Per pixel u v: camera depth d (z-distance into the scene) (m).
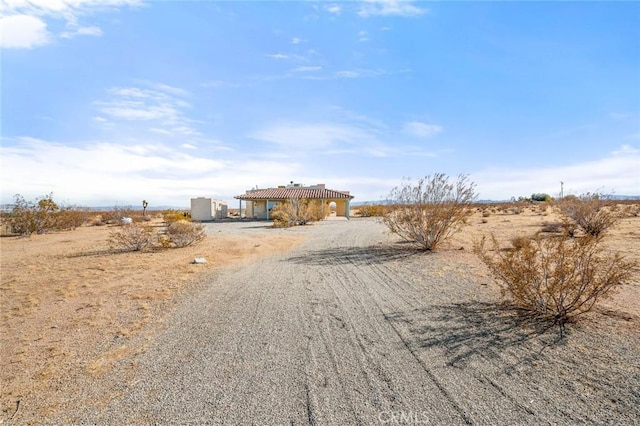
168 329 4.86
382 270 8.56
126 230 13.63
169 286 7.38
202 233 15.32
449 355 3.80
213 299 6.31
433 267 8.64
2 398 3.21
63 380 3.50
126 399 3.11
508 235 14.03
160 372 3.60
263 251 12.48
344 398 3.02
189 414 2.85
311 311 5.51
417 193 11.49
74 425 2.77
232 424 2.70
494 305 5.48
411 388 3.15
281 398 3.04
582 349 3.81
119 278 8.27
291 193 40.94
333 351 4.00
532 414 2.72
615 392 2.98
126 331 4.83
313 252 11.95
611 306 5.14
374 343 4.19
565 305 5.04
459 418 2.71
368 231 19.81
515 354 3.76
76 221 26.41
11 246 15.35
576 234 13.28
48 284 7.80
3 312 5.82
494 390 3.08
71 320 5.36
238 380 3.38
